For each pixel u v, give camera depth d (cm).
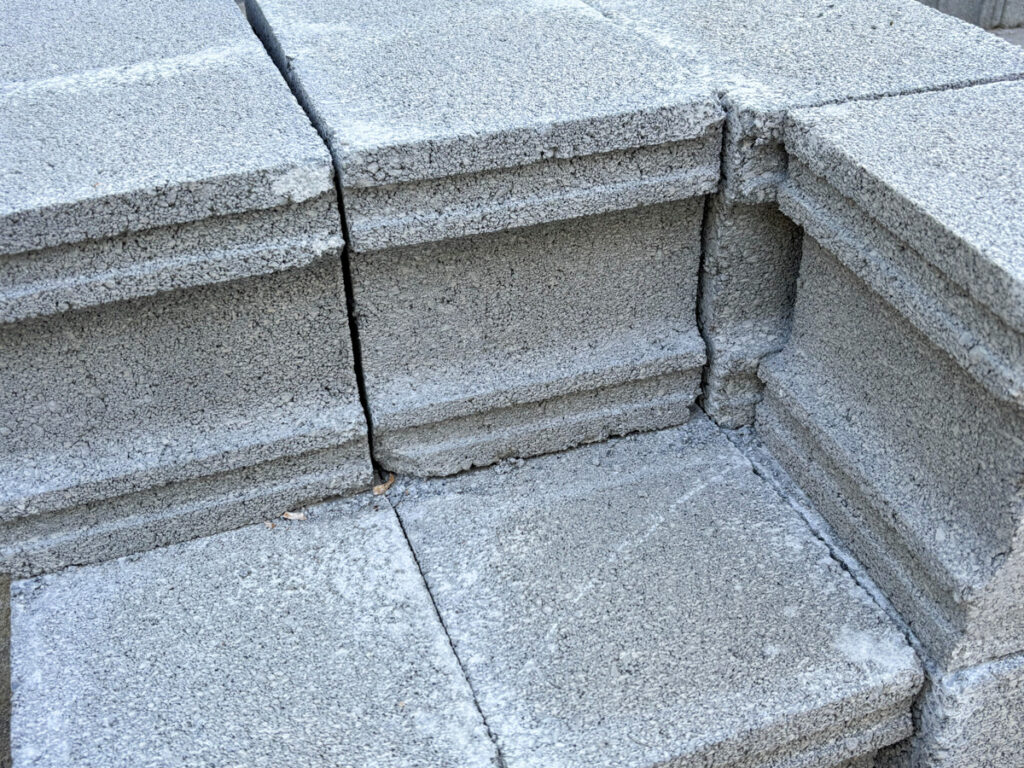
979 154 180
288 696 183
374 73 217
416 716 179
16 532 206
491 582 205
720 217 218
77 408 201
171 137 192
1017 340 152
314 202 187
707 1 264
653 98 199
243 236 186
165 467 206
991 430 167
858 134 189
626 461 237
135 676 187
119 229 176
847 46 231
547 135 192
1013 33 511
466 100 201
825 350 216
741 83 212
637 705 180
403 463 231
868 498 197
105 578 209
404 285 210
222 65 225
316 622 197
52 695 184
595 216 213
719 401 242
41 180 178
